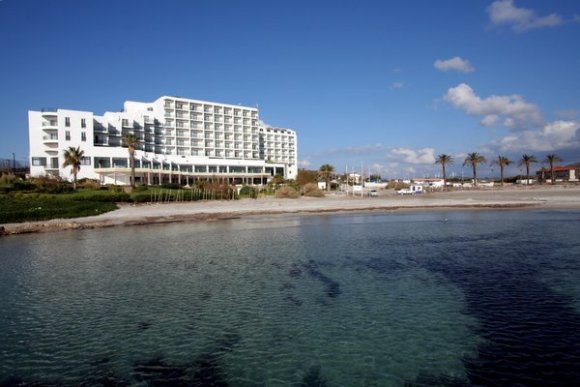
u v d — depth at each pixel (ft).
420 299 52.90
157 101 433.89
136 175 320.50
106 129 357.41
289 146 602.03
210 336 42.52
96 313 50.03
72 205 169.48
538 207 191.01
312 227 133.18
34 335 43.60
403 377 33.47
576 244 88.48
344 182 513.86
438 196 306.35
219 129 482.28
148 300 54.75
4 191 189.06
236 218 167.32
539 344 38.81
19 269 74.79
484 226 124.06
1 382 33.94
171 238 111.45
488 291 55.42
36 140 315.99
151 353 38.93
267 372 34.86
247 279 64.69
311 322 45.70
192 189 261.03
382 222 144.36
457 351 37.83
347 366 35.53
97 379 34.35
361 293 56.03
